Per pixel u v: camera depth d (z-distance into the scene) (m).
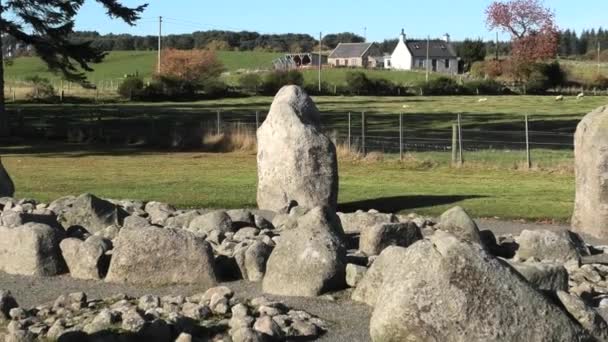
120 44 153.62
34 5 41.22
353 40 175.88
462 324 6.35
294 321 7.86
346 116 53.81
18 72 103.94
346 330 7.77
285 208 16.50
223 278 9.88
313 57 138.62
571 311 6.64
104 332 7.50
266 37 165.75
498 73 103.12
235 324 7.60
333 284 9.01
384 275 8.50
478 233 11.88
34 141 36.41
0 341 7.51
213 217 12.77
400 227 11.05
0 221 11.95
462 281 6.41
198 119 48.72
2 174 17.12
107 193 19.36
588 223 14.39
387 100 76.75
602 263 11.41
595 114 14.58
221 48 156.50
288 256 9.11
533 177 23.08
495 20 104.56
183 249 9.73
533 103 70.06
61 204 13.63
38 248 10.29
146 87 78.62
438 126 45.94
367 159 26.56
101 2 41.31
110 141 35.53
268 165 16.91
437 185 21.41
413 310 6.46
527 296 6.41
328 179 16.75
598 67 116.94
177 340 7.25
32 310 8.45
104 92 81.88
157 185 21.00
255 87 87.12
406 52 136.12
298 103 17.17
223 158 28.75
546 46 100.19
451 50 138.50
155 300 8.61
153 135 35.72
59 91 79.25
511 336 6.31
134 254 9.81
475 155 28.61
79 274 10.17
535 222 16.03
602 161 14.09
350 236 12.40
